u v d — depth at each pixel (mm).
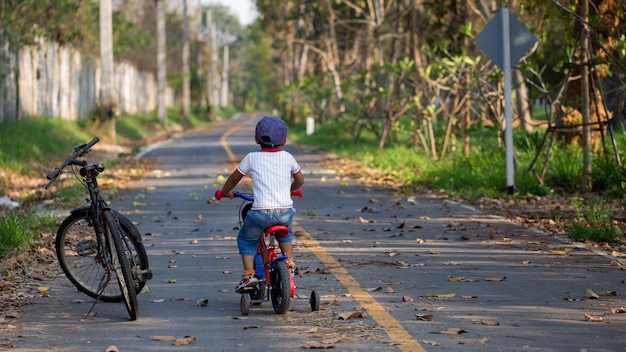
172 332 10031
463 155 32031
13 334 10055
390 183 28812
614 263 13547
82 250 11352
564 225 17562
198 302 11375
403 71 37875
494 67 30609
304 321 10367
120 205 22781
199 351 9180
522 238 16406
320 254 14930
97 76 71750
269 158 10617
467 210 20906
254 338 9648
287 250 10781
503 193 23609
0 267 13812
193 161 40188
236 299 11742
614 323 9984
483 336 9477
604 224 16656
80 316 10961
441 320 10242
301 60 85812
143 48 98000
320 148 51688
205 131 84688
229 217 20141
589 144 23031
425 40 43188
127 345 9500
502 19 22781
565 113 24109
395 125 40781
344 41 73750
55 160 39312
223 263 14383
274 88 150875
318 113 52562
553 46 47906
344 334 9695
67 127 50875
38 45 46969
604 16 24125
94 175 11234
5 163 31938
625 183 20562
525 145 28922
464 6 35562
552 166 25297
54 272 13859
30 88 49031
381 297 11578
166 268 13992
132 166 37156
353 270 13523
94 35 68812
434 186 26891
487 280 12602
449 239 16500
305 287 12305
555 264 13766
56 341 9734
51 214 20234
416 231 17641
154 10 103625
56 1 41531
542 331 9656
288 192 10602
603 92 23109
